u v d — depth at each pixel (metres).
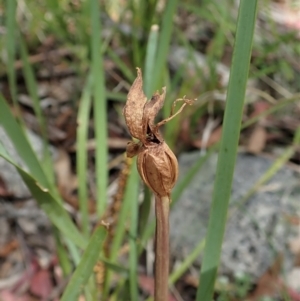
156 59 0.14
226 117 0.09
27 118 0.25
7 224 0.21
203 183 0.22
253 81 0.29
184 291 0.19
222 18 0.26
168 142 0.20
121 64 0.24
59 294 0.16
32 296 0.19
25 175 0.10
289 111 0.27
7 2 0.15
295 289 0.18
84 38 0.27
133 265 0.13
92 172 0.24
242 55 0.09
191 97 0.25
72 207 0.22
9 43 0.15
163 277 0.08
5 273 0.20
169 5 0.14
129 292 0.15
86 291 0.14
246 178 0.22
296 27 0.34
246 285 0.18
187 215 0.21
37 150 0.23
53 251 0.20
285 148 0.25
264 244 0.19
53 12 0.28
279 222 0.20
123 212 0.14
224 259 0.19
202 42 0.32
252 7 0.08
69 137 0.25
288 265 0.19
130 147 0.08
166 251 0.08
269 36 0.32
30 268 0.20
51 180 0.16
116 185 0.23
